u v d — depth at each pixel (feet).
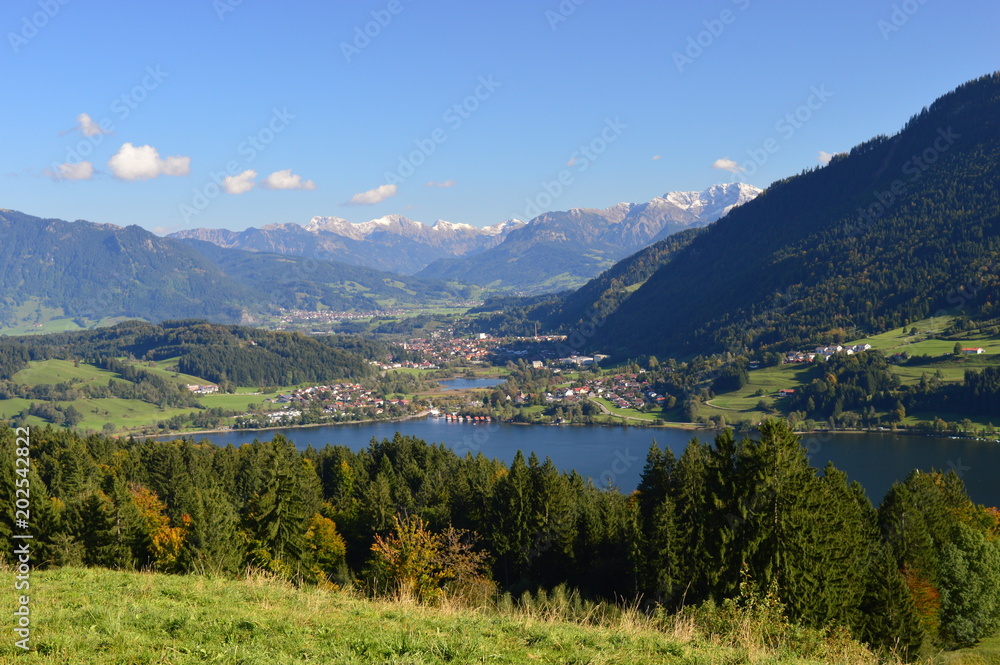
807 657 50.55
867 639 100.53
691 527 132.98
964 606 126.82
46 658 36.19
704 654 43.91
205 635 41.24
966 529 141.18
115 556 135.44
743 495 90.63
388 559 135.23
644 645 44.68
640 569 141.28
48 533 136.26
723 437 95.96
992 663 118.52
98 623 42.37
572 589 157.28
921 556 129.39
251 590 57.36
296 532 142.41
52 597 52.49
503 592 150.10
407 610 51.52
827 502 103.19
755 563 87.86
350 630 44.68
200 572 68.28
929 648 113.60
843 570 94.99
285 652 38.91
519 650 41.68
